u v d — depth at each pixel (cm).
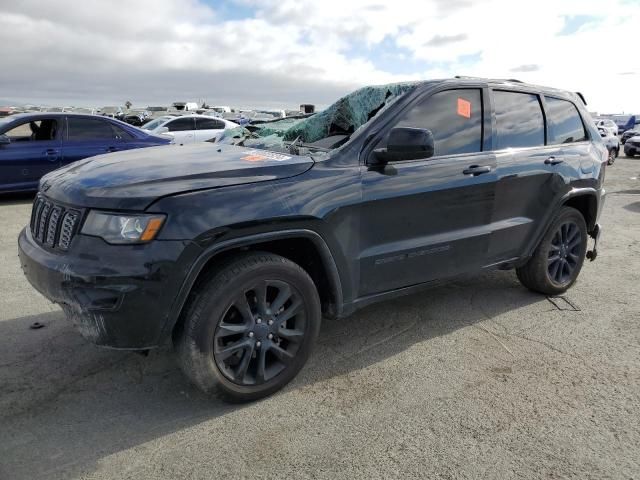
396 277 326
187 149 342
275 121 463
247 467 231
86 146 897
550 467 234
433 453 242
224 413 272
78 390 291
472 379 311
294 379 308
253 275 261
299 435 254
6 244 596
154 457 237
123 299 232
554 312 418
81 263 237
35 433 252
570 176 424
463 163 347
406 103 327
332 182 286
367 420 268
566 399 290
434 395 293
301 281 280
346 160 297
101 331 238
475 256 367
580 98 478
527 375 317
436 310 418
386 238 315
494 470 231
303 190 275
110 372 311
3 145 822
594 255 480
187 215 240
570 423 267
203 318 251
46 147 857
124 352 334
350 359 334
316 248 286
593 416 274
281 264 271
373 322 393
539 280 432
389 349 349
